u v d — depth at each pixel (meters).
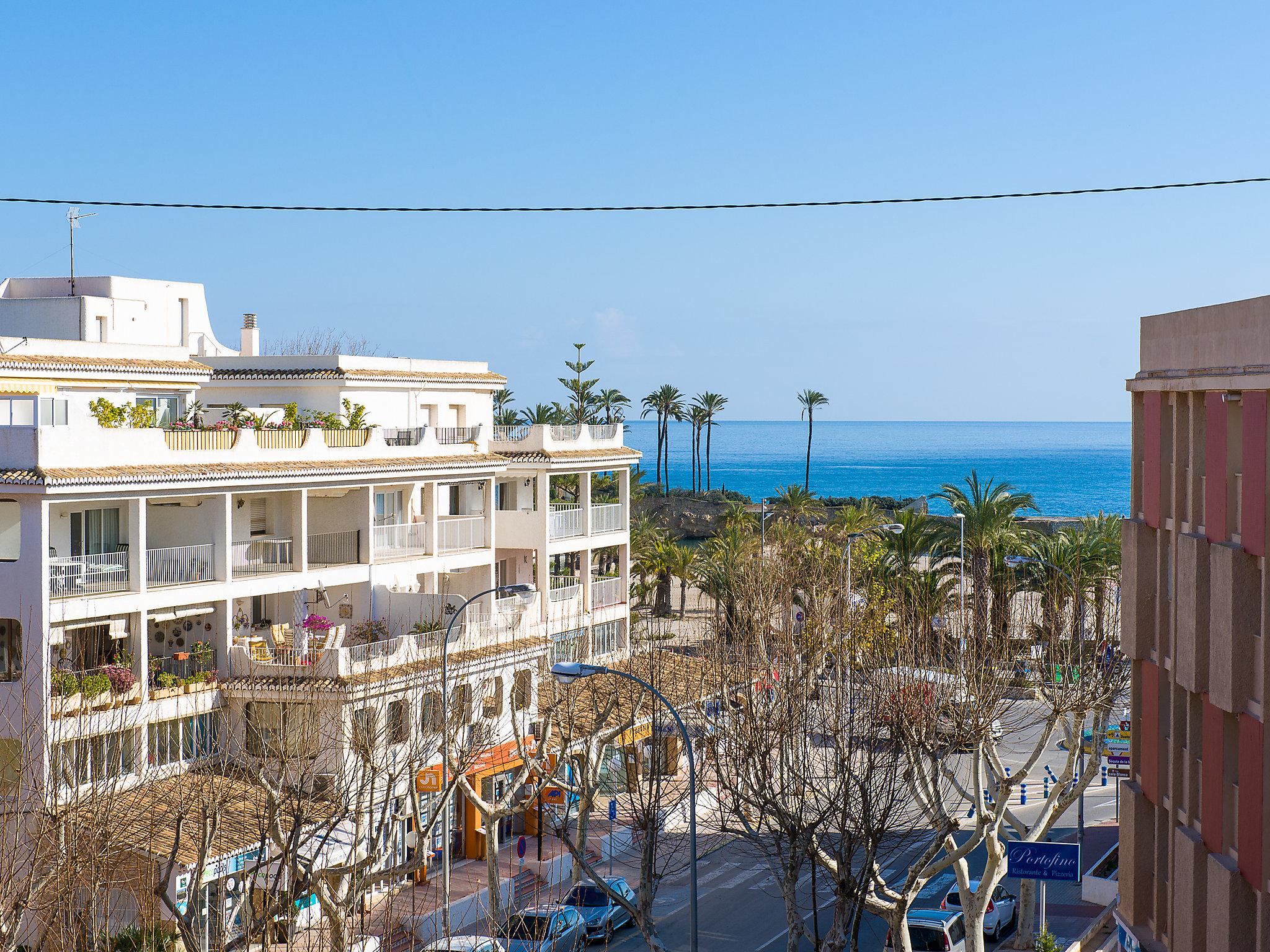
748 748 29.44
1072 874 33.91
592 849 46.56
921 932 38.19
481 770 44.62
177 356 48.16
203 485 39.78
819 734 35.53
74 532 38.62
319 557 47.31
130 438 38.56
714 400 191.00
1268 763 23.05
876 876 26.91
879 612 45.53
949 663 35.19
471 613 47.78
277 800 31.98
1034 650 40.75
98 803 26.16
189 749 39.09
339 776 34.91
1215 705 24.97
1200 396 26.34
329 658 40.66
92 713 35.31
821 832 29.44
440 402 57.97
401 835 42.97
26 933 24.88
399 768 37.31
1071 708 33.31
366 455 48.09
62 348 44.19
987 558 66.69
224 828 33.28
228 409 49.72
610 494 109.88
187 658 40.44
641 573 90.44
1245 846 23.73
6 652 36.31
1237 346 24.31
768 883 44.88
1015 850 34.31
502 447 56.62
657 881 35.00
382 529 48.53
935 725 29.88
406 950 32.69
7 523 37.19
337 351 59.91
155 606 38.59
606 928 38.41
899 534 70.12
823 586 47.41
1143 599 29.70
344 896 33.19
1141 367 30.27
